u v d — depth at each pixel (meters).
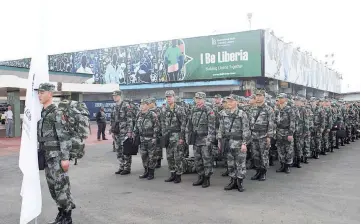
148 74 32.28
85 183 7.72
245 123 6.80
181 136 7.63
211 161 7.25
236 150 6.82
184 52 30.12
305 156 10.27
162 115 7.87
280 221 5.00
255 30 26.61
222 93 30.17
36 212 4.55
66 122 4.88
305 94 41.94
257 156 7.92
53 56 38.22
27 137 4.59
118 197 6.48
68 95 12.84
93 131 23.75
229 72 27.98
